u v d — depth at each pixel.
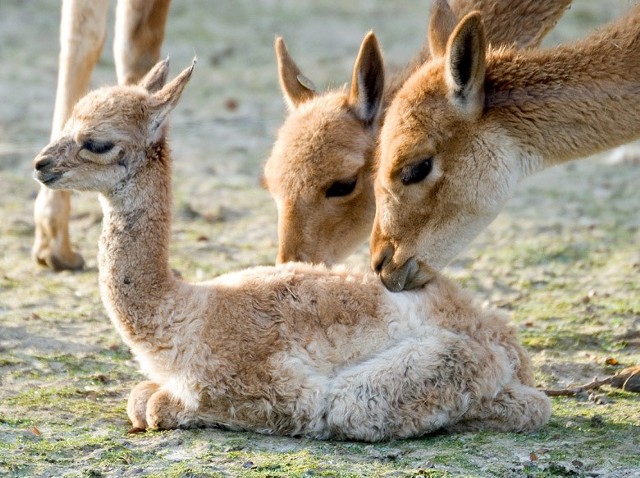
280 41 19.89
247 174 31.11
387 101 18.58
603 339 19.44
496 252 25.16
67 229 23.00
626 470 13.83
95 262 23.80
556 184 31.14
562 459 14.13
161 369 15.12
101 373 17.56
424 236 16.52
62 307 20.80
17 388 16.81
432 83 16.42
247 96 38.91
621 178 31.77
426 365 14.66
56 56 42.41
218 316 14.95
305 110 18.89
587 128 16.48
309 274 15.53
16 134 33.44
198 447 14.45
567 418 15.79
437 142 16.25
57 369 17.66
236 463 13.91
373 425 14.59
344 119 18.52
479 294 22.39
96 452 14.34
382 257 16.58
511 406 15.06
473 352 14.88
